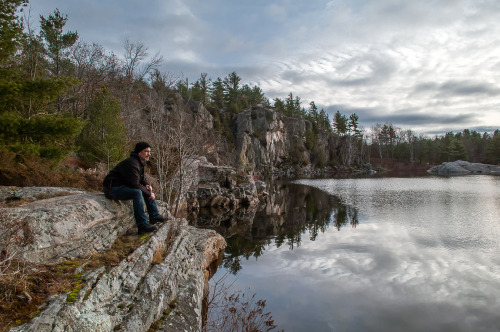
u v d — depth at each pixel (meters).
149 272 4.62
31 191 5.76
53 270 3.74
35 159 8.69
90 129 14.97
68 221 4.38
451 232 13.48
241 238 13.14
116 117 15.09
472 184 36.25
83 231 4.59
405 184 37.91
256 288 7.53
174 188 16.47
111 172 5.46
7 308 2.81
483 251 10.70
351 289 7.53
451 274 8.55
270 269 8.98
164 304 4.38
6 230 3.62
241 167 55.38
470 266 9.21
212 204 21.44
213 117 67.44
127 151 15.52
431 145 102.00
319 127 101.31
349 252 10.81
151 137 16.33
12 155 7.80
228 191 23.20
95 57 22.66
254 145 71.56
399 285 7.80
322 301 6.86
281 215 19.12
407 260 9.83
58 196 5.62
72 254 4.30
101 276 3.84
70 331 2.90
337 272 8.75
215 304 6.39
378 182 42.50
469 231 13.60
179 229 7.02
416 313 6.35
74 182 10.22
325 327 5.77
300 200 26.17
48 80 8.22
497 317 6.18
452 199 23.56
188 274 5.73
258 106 83.00
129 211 5.82
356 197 26.67
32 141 8.46
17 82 8.01
